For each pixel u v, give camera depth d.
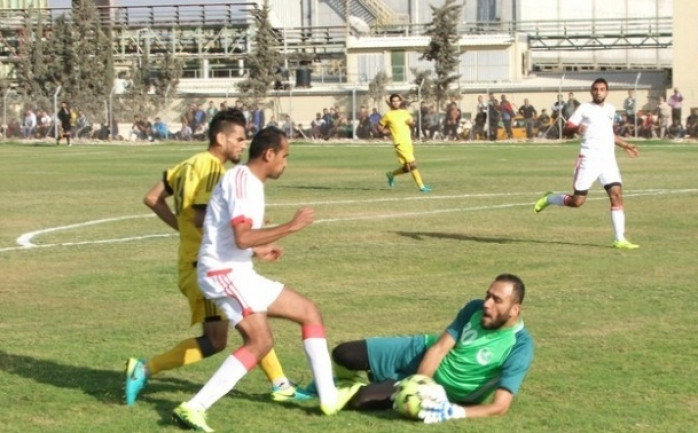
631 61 94.81
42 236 22.94
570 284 16.58
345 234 22.56
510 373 9.91
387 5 95.69
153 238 22.50
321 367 10.11
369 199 30.16
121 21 87.94
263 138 9.61
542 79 81.06
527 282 16.75
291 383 10.97
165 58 78.44
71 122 70.38
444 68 73.19
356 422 9.93
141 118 75.31
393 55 85.50
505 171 40.44
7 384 11.37
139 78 78.69
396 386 10.09
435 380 10.17
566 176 37.66
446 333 10.13
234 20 87.50
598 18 95.94
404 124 32.50
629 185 33.41
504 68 83.62
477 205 28.12
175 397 10.91
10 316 14.74
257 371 11.80
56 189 34.50
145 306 15.36
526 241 21.28
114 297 16.03
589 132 20.17
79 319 14.52
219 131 10.59
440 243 21.12
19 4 99.31
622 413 10.10
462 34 85.12
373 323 13.98
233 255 9.77
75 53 78.00
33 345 13.05
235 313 9.80
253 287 9.83
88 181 37.81
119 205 29.19
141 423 9.99
